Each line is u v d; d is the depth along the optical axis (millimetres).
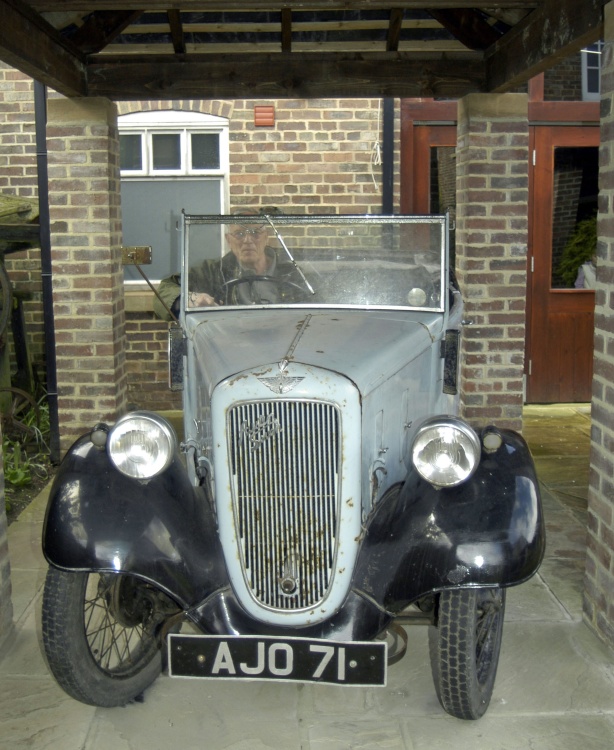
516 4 4574
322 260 3926
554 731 3182
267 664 2844
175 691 3473
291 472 2875
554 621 4016
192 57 5711
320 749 3080
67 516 3020
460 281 6312
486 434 3152
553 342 8414
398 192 7922
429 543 2945
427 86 5844
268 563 2914
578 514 5500
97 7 4438
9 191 7898
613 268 3633
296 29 5859
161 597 3344
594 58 7984
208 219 3924
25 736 3168
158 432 2986
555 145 8109
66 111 5828
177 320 4117
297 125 7820
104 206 5934
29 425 7152
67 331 6070
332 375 2867
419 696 3424
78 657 3131
